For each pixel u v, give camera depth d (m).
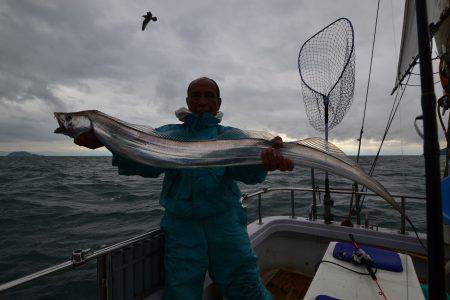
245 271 2.17
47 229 9.80
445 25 3.30
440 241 1.18
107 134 2.05
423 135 1.20
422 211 9.44
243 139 2.11
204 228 2.15
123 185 23.14
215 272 2.20
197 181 2.09
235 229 2.19
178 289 2.03
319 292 1.92
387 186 16.80
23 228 9.96
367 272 2.12
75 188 21.22
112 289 1.95
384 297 1.84
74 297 5.19
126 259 2.06
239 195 2.34
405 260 2.26
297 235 3.73
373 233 3.29
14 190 20.11
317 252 3.61
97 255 1.81
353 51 3.07
